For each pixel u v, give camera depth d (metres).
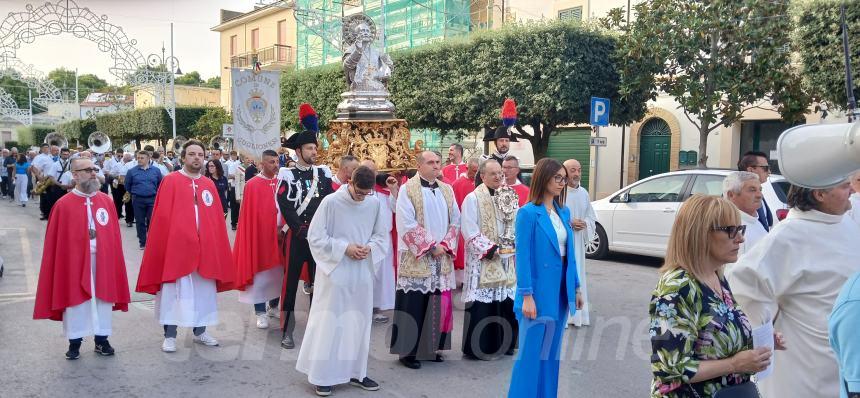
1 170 24.16
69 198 5.40
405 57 17.84
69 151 16.59
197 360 5.60
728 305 2.57
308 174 6.35
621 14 14.04
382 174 7.18
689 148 17.81
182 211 5.69
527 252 4.16
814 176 1.98
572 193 6.77
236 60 35.44
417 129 18.88
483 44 15.74
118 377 5.13
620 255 11.37
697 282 2.53
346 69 8.83
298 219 6.05
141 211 11.78
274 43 34.47
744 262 3.25
